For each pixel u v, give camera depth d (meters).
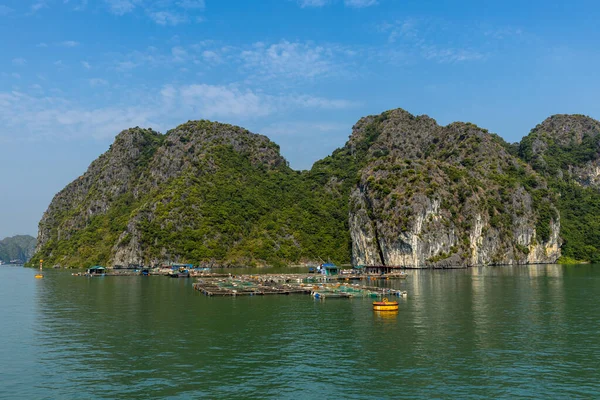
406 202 191.38
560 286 112.81
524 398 37.41
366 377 42.28
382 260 198.25
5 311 80.31
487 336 57.19
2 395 38.81
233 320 68.56
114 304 87.88
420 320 67.44
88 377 42.97
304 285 116.00
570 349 51.03
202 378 42.38
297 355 49.28
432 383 40.66
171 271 177.50
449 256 192.00
